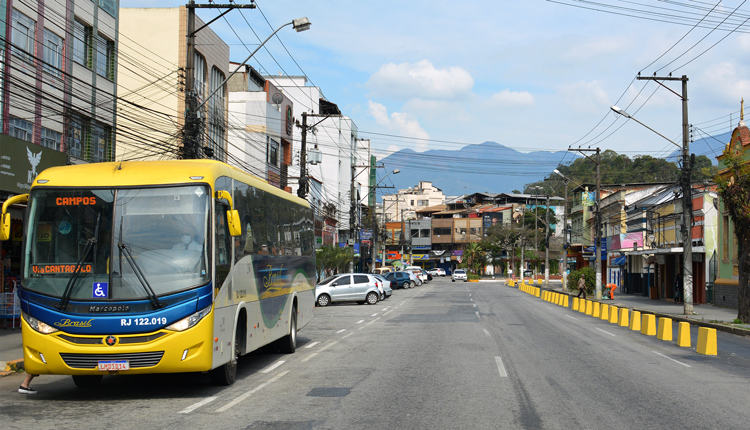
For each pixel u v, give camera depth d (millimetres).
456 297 44281
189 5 19562
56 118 22016
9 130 19484
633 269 54156
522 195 117125
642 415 8391
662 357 14727
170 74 32500
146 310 9031
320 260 50062
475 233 107750
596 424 7836
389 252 109312
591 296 48125
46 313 9055
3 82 19078
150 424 7734
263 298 12898
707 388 10609
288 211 15680
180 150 24984
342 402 9180
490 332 20000
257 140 42406
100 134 25172
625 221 54312
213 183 9789
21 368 12477
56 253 9234
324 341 18047
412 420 7996
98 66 25156
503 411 8539
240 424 7758
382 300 40719
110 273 9125
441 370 12242
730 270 34844
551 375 11695
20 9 19938
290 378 11492
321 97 73000
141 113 32719
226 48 38250
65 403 9219
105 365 8961
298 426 7656
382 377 11469
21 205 17875
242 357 14727
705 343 15445
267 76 72188
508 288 63875
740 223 24562
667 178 82312
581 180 85000
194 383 10984
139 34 33812
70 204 9391
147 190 9484
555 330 21031
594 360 13875
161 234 9336
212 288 9438
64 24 22547
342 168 78625
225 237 10312
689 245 29016
